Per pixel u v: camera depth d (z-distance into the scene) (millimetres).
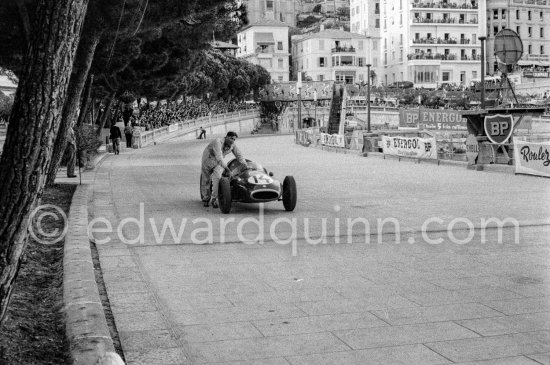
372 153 34500
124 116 53844
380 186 18359
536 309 6000
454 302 6277
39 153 3936
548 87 90438
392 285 7000
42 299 6160
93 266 7723
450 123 40094
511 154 23766
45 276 7148
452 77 110250
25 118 3891
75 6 3982
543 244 9297
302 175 22672
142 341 5199
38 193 3979
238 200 13047
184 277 7434
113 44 14508
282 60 120125
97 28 13852
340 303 6305
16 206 3887
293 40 126312
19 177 3885
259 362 4738
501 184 18312
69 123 15969
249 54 118438
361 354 4879
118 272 7652
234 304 6301
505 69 25297
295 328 5535
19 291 6336
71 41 4008
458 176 21234
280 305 6258
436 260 8281
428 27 110000
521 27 117938
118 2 13203
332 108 57906
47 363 4438
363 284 7066
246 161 13688
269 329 5512
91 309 5520
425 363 4672
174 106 75562
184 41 23875
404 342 5141
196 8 17188
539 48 120125
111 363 4230
